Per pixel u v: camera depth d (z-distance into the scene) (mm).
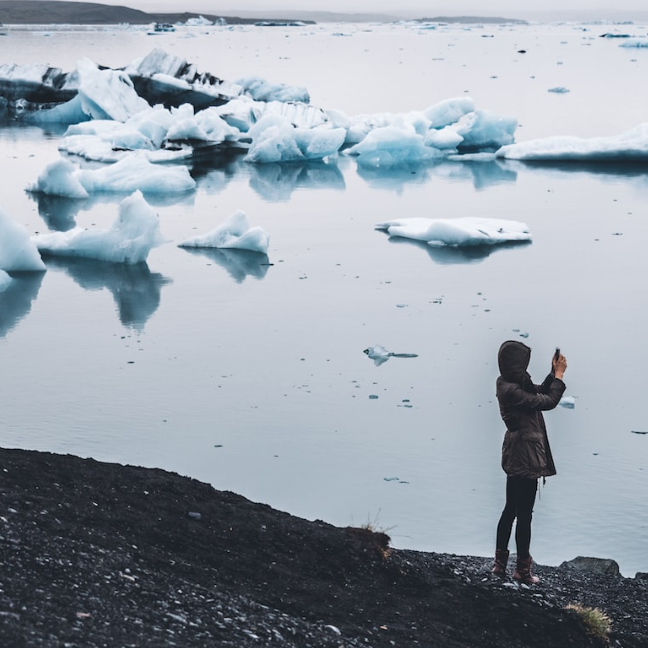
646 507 12375
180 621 5535
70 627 4965
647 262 27391
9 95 69438
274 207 36688
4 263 26453
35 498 6898
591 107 68750
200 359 18844
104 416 15773
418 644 6324
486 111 53688
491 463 13891
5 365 18609
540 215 34688
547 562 10664
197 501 7688
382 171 46594
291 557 7164
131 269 26984
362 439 14789
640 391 17031
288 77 98812
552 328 21062
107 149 49844
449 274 26109
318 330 20812
